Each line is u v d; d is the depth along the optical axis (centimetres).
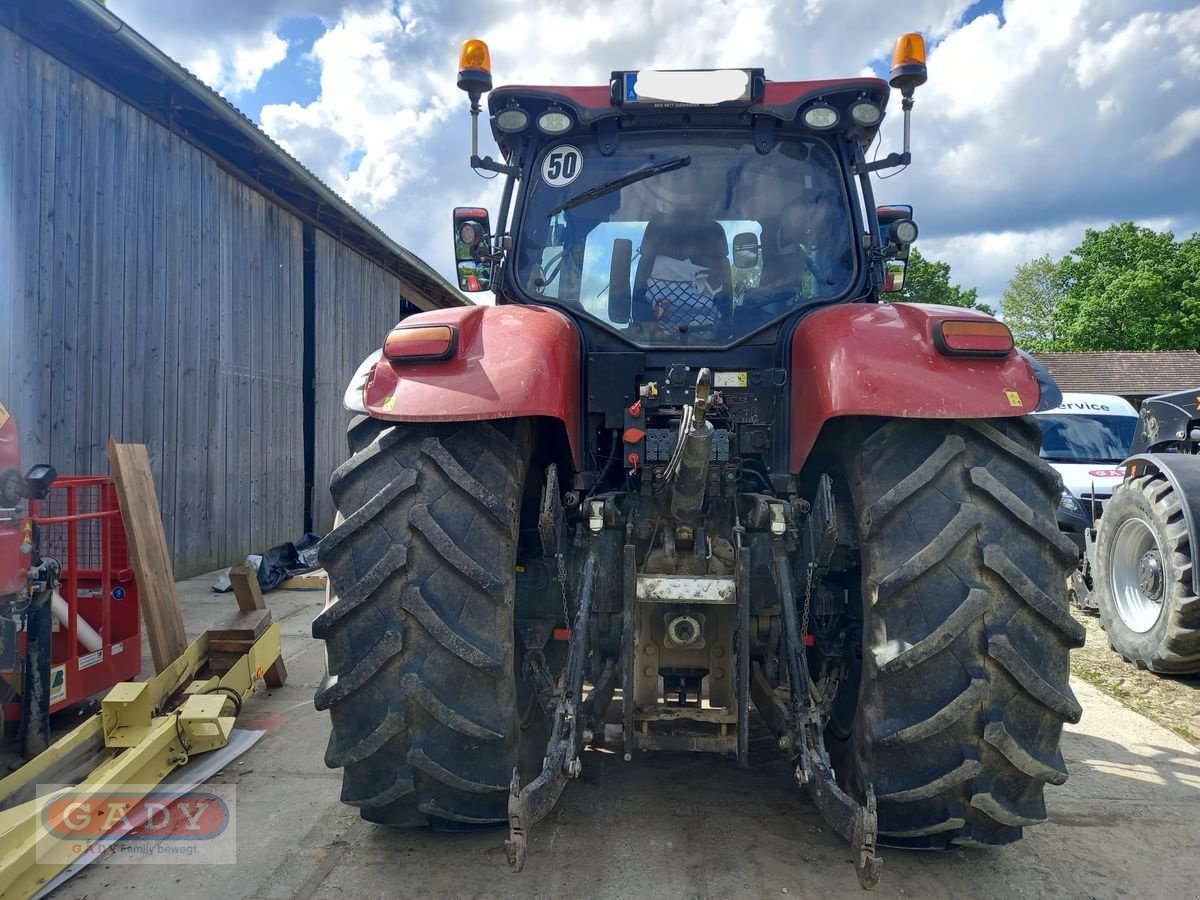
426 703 226
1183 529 460
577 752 239
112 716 320
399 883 248
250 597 439
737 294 320
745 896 240
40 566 336
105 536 406
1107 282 4309
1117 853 270
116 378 663
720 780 318
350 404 268
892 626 225
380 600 233
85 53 636
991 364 240
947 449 234
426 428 251
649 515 279
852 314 266
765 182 329
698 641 265
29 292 576
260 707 418
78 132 622
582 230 330
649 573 268
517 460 249
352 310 1150
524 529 294
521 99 328
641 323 318
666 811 293
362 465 248
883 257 324
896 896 241
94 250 638
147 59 629
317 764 345
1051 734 225
